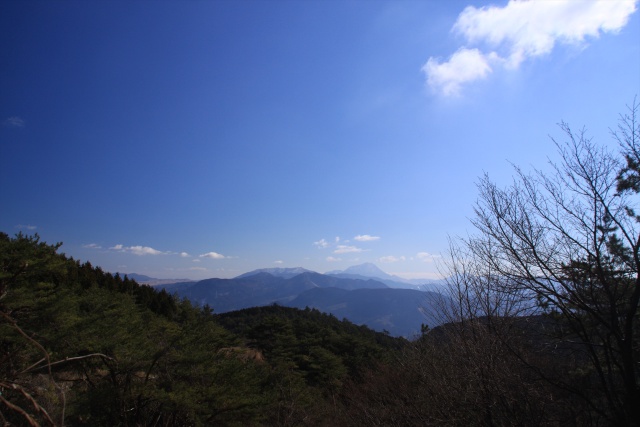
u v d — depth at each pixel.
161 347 14.30
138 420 13.39
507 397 6.86
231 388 14.85
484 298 7.87
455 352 8.34
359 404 14.73
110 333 12.90
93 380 13.29
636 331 6.29
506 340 7.24
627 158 6.24
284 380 21.23
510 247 7.16
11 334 8.56
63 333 11.02
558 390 6.88
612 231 6.28
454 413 7.79
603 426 6.71
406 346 12.44
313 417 19.77
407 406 10.91
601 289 6.36
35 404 2.88
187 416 13.73
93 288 17.11
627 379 5.68
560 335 7.22
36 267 10.89
